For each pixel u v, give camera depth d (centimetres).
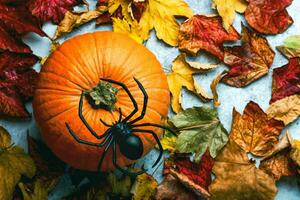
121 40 94
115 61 92
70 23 105
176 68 105
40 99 92
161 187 102
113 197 101
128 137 88
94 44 93
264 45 106
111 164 95
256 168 101
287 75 106
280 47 108
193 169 103
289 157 103
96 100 90
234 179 101
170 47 108
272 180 101
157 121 94
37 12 104
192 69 105
